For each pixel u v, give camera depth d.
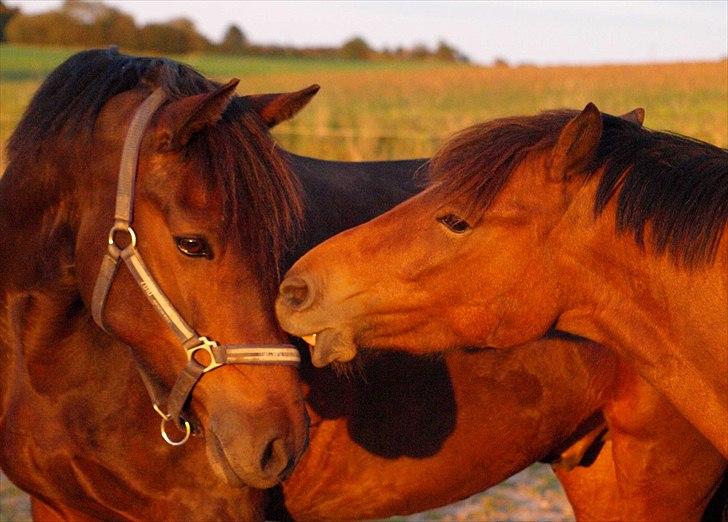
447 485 3.60
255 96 2.93
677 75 27.47
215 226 2.59
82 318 3.00
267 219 2.66
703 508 3.78
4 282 3.01
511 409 3.54
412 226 2.82
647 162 2.77
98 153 2.78
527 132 2.80
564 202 2.78
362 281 2.83
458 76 36.78
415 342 2.93
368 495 3.49
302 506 3.46
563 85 28.19
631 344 2.87
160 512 3.14
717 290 2.69
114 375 3.02
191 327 2.67
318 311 2.81
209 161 2.61
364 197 3.51
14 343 3.07
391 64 59.25
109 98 2.83
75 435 3.04
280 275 3.07
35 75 35.50
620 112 19.02
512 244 2.77
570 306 2.88
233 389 2.68
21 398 3.08
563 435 3.73
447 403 3.45
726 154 2.83
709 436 2.84
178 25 58.56
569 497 4.10
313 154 16.47
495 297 2.82
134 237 2.66
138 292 2.72
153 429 3.04
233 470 2.67
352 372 3.28
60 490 3.13
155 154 2.64
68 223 2.88
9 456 3.14
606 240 2.79
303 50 67.38
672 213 2.70
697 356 2.76
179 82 2.82
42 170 2.86
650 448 3.65
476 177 2.74
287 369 2.73
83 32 52.75
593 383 3.62
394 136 16.75
